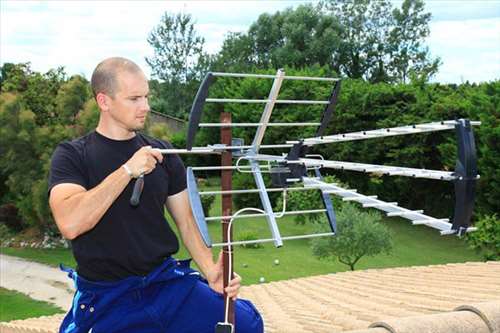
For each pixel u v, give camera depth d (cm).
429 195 2408
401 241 2427
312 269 2073
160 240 307
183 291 309
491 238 1473
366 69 5109
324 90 2656
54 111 2742
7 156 2553
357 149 2542
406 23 5100
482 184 1869
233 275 290
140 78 293
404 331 315
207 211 2564
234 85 3066
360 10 5084
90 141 304
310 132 2595
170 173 324
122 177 272
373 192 2542
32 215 2656
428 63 5153
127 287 299
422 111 2384
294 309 740
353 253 1836
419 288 802
